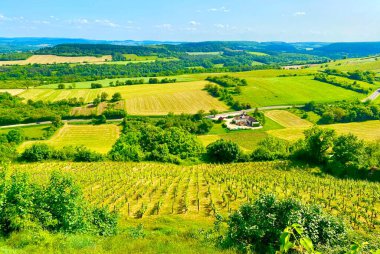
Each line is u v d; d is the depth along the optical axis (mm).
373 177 58438
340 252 16281
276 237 18047
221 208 42500
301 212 18266
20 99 155625
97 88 182250
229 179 56188
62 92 171500
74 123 131375
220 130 126875
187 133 86375
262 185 52219
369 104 152125
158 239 21625
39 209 21109
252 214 19359
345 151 62750
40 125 126188
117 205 43938
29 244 18469
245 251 17734
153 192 49719
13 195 20688
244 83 191125
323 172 62344
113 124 130750
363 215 38438
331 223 18312
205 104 158000
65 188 22828
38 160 71250
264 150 74125
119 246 19406
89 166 67625
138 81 195625
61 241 19125
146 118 136125
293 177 57219
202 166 68875
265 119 139375
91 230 23531
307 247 5301
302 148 70938
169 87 185625
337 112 138250
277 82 198125
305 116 143375
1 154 70250
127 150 74312
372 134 120562
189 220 38000
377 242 17891
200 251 17953
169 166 68688
